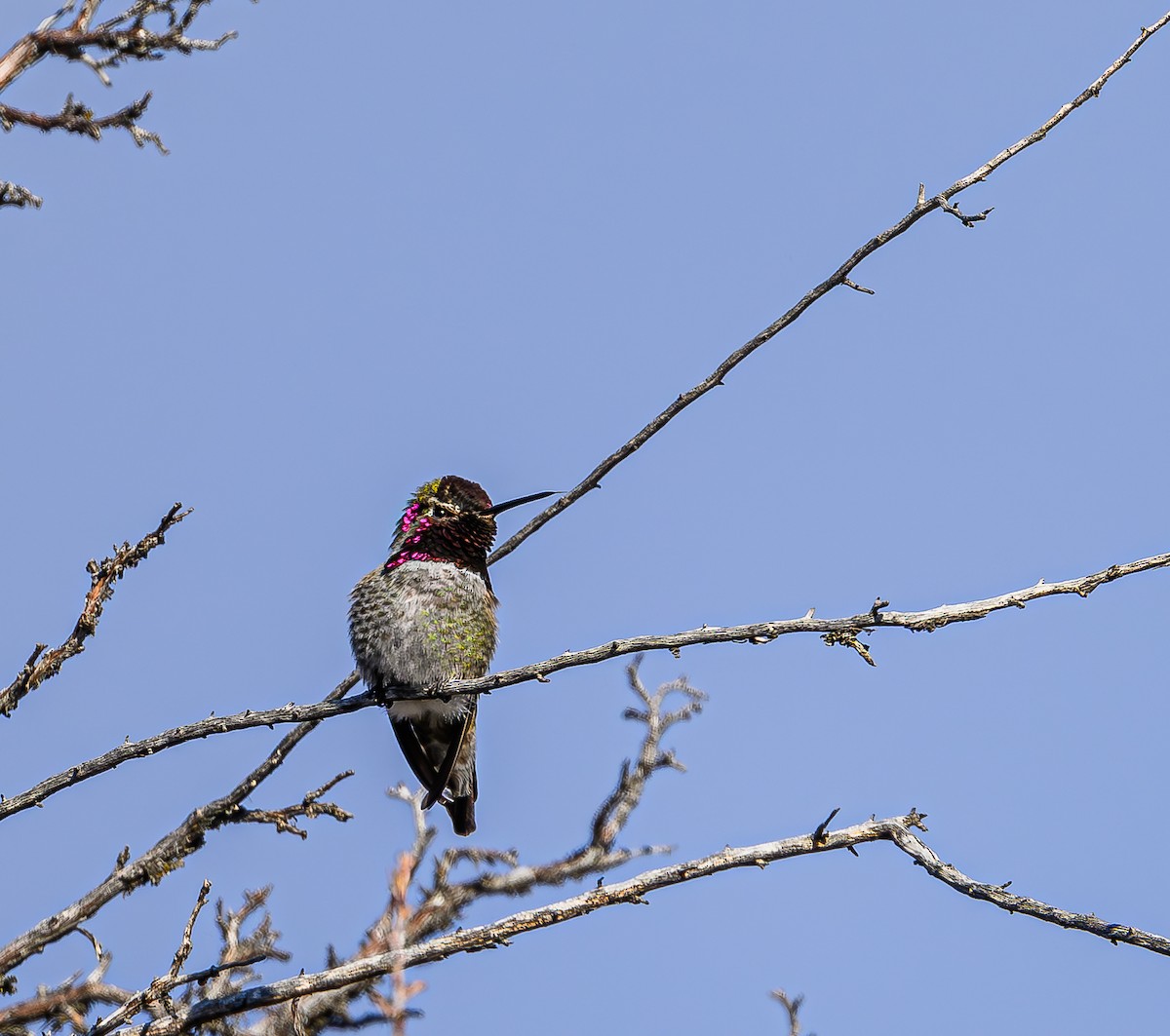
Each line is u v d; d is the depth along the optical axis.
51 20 6.94
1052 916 8.23
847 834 8.90
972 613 9.34
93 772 9.47
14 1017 7.86
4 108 6.86
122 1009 8.16
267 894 9.70
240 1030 9.14
